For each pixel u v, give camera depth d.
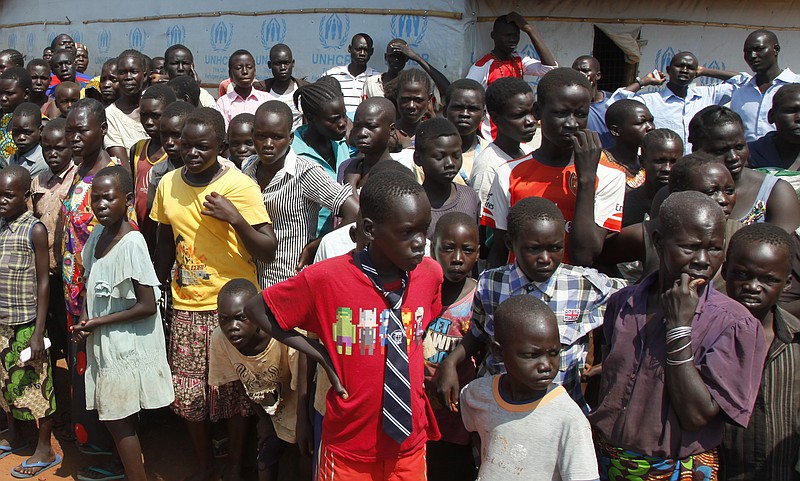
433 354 3.64
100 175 3.85
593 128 6.55
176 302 4.12
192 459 4.54
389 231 2.60
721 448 3.12
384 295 2.80
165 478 4.31
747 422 2.67
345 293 2.80
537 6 8.50
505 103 4.64
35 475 4.39
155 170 4.93
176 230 4.08
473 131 5.39
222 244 4.04
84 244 4.39
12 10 15.38
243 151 5.13
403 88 5.88
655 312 2.87
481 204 4.47
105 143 6.51
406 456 2.90
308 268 2.88
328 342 2.86
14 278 4.39
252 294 3.66
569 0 8.53
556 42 8.62
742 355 2.69
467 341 3.42
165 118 4.77
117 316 3.88
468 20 8.50
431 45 8.71
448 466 3.98
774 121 4.93
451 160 4.13
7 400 4.46
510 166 4.11
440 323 3.64
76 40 13.72
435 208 4.22
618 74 9.12
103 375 3.91
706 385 2.68
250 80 8.14
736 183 3.96
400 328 2.82
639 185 5.06
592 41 8.70
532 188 3.98
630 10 8.66
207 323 4.05
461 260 3.50
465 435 3.65
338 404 2.87
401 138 5.71
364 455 2.88
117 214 3.87
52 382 4.54
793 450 3.04
